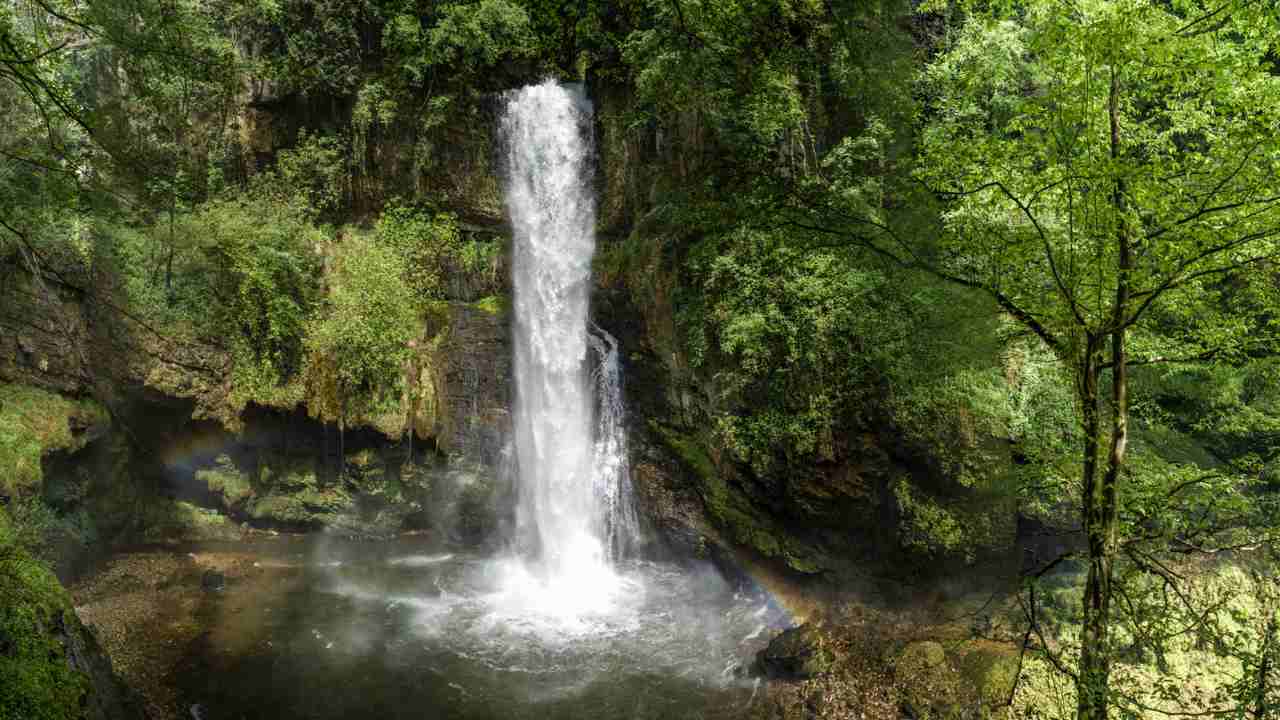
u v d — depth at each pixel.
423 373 21.12
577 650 15.45
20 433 16.28
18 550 11.40
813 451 15.62
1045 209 9.74
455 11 20.52
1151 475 11.09
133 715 11.82
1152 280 8.49
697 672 14.48
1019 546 14.42
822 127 15.78
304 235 21.52
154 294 19.81
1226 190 7.98
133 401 19.59
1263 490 14.27
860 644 14.03
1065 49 8.76
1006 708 11.86
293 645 15.52
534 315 21.77
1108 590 8.06
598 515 19.97
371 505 21.44
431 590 18.36
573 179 21.39
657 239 19.00
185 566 19.19
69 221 17.25
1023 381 14.17
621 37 17.11
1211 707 11.07
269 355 21.02
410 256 21.67
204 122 20.48
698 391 17.94
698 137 17.97
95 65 14.53
